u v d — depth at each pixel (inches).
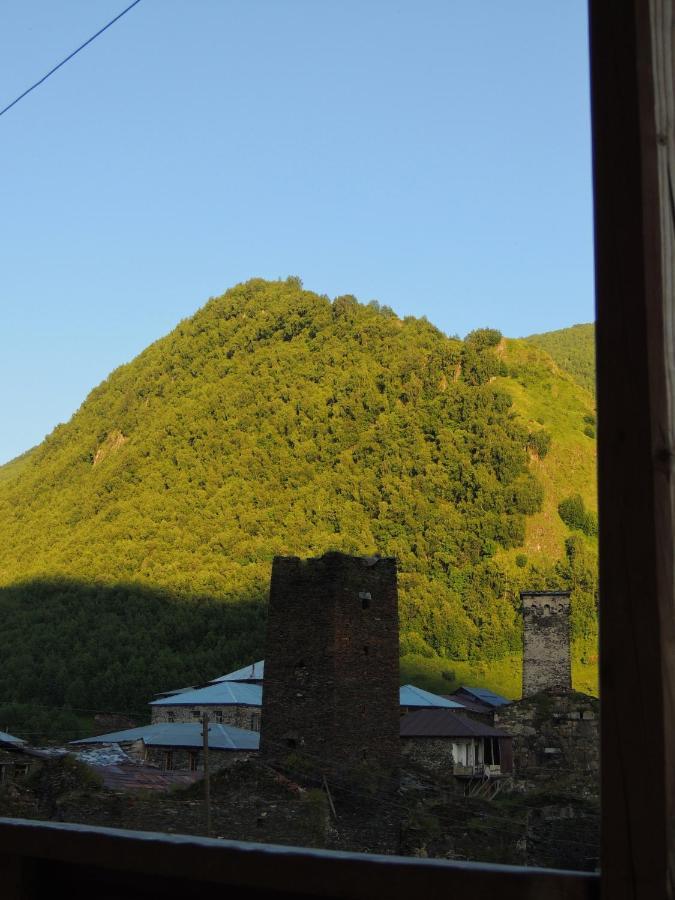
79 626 4293.8
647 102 94.9
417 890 94.4
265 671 1451.8
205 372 7529.5
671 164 94.5
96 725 3361.2
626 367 92.0
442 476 5757.9
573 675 4303.6
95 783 1173.7
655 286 91.9
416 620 4707.2
